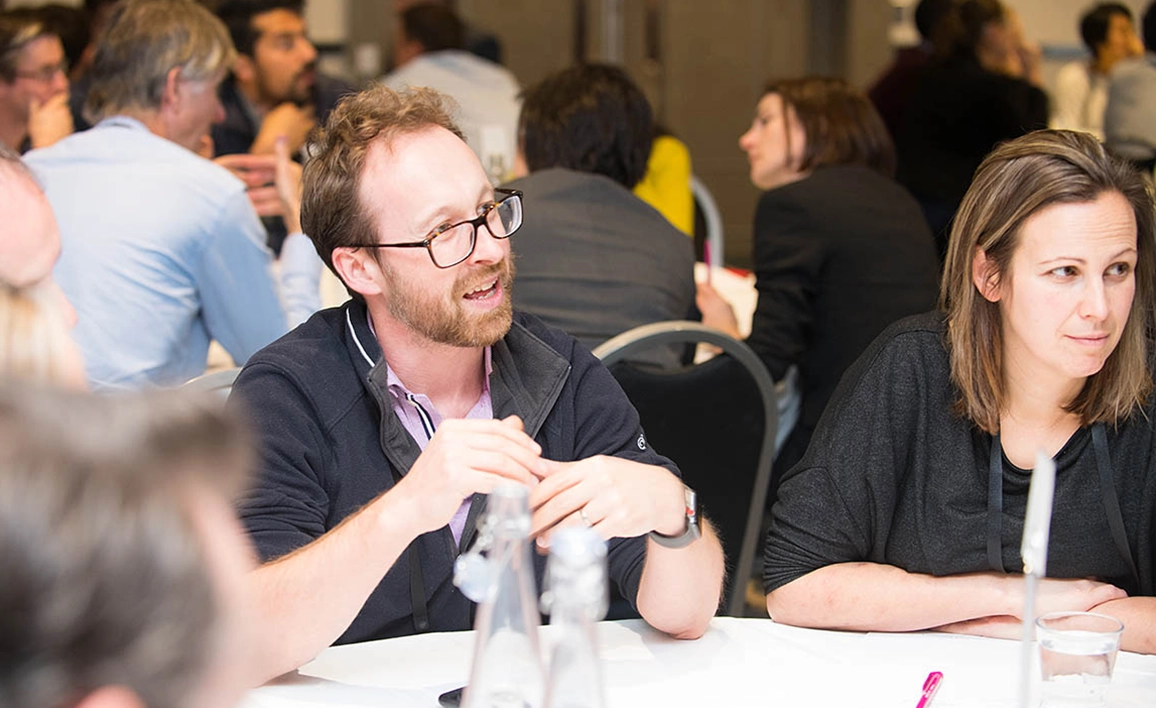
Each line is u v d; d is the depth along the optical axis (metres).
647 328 1.99
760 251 2.81
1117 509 1.48
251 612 0.45
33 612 0.38
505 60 7.68
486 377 1.53
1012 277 1.40
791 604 1.48
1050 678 1.15
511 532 0.87
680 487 1.32
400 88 1.51
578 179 2.43
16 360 0.48
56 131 3.20
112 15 2.44
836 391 1.59
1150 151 5.33
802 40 7.63
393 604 1.44
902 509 1.54
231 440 0.45
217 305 2.39
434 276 1.42
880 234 2.78
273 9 3.81
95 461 0.40
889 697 1.22
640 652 1.33
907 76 4.70
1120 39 6.27
